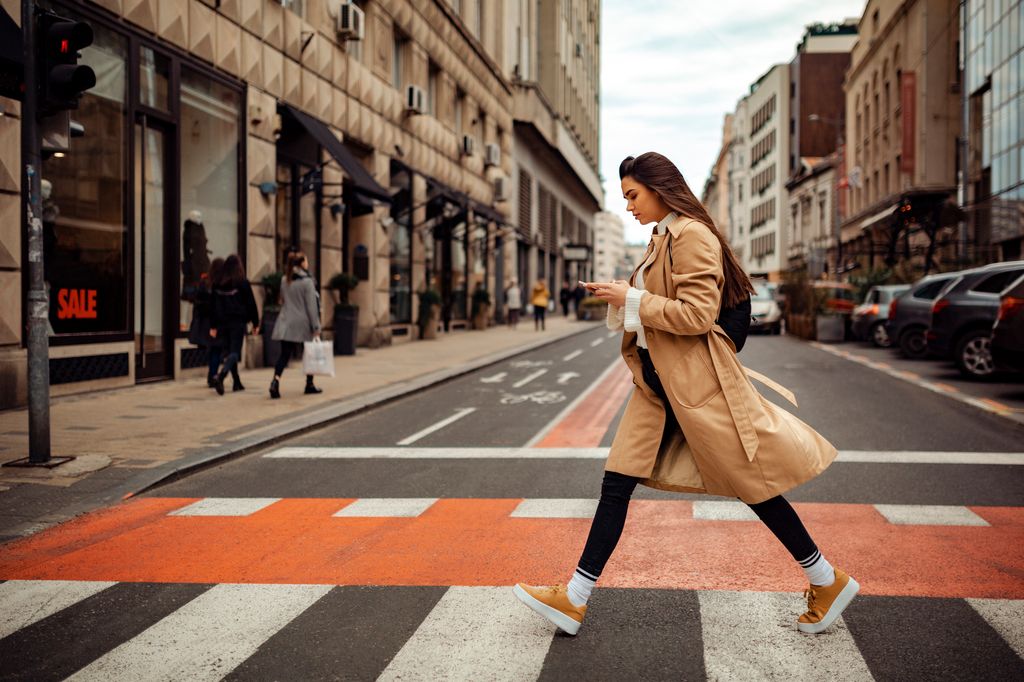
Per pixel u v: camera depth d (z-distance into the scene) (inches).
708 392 129.3
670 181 134.3
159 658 130.0
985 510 215.6
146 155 480.1
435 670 124.0
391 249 902.4
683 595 155.3
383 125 839.1
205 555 185.0
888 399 444.5
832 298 1043.3
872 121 1877.5
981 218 1238.3
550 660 127.3
